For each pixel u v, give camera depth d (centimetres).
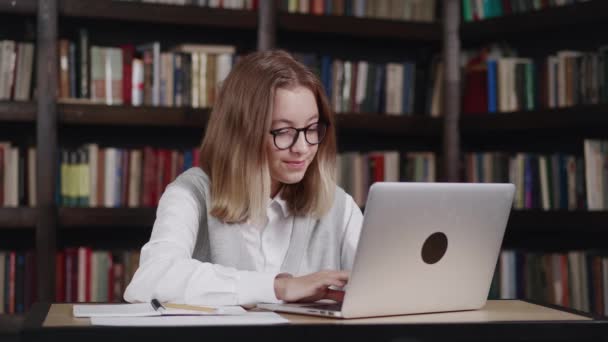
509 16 323
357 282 124
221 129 167
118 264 303
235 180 164
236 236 170
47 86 294
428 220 129
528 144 349
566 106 306
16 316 289
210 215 169
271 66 163
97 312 126
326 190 177
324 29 324
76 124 321
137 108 303
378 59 358
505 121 320
